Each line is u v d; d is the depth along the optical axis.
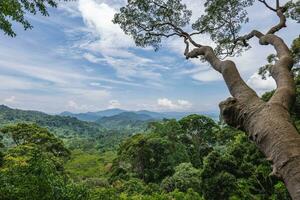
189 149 53.25
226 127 47.31
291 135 1.75
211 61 3.20
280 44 3.10
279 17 4.82
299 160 1.60
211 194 22.20
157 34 5.93
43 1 6.81
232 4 5.99
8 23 6.56
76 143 127.19
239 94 2.25
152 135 51.97
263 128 1.87
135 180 39.00
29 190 7.58
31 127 48.59
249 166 23.33
